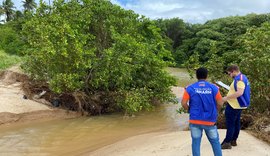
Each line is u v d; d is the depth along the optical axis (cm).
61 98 1488
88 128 1238
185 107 624
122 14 1700
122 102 1469
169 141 899
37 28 1430
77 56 1379
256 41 1134
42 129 1199
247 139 853
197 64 1298
